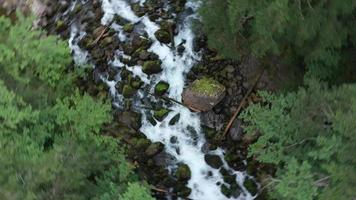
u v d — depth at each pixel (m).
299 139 6.71
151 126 8.51
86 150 7.16
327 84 6.76
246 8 5.93
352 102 5.95
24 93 7.12
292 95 6.89
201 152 8.34
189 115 8.45
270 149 6.91
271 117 6.88
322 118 6.45
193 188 8.25
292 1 5.87
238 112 8.23
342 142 6.04
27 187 6.17
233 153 8.23
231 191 8.17
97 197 7.02
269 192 7.09
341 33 6.18
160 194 8.21
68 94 7.88
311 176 6.06
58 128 7.31
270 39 6.26
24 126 6.88
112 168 7.45
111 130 8.42
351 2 5.83
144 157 8.31
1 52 6.84
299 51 6.70
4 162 6.23
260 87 8.12
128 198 6.71
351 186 5.77
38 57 7.08
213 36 7.08
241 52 7.25
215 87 8.27
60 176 6.47
